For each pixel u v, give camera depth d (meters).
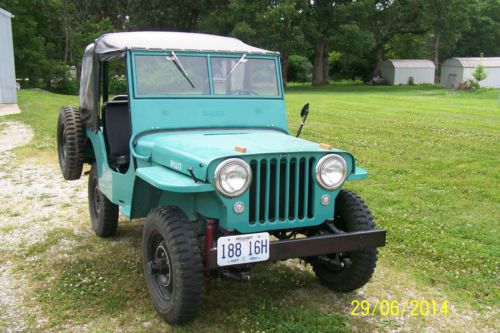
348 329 4.14
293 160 4.01
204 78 5.08
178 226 3.86
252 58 5.32
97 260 5.48
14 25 32.59
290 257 3.89
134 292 4.72
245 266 3.97
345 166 4.15
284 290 4.84
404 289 4.94
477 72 40.53
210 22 41.41
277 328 4.09
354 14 41.72
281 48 39.50
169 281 3.98
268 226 3.97
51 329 4.13
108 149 5.64
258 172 3.85
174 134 4.77
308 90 39.69
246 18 39.22
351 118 18.23
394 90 38.97
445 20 46.28
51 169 9.97
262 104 5.32
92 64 5.53
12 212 7.27
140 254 5.68
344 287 4.62
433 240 6.11
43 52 35.25
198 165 3.79
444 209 7.39
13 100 21.78
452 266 5.42
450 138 13.47
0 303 4.56
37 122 16.25
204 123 5.02
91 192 6.49
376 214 7.12
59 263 5.42
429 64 50.50
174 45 5.11
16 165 10.31
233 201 3.81
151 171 4.15
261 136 4.73
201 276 3.78
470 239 6.22
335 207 4.63
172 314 3.95
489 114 19.73
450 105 24.12
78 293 4.70
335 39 44.28
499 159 10.72
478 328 4.28
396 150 11.77
